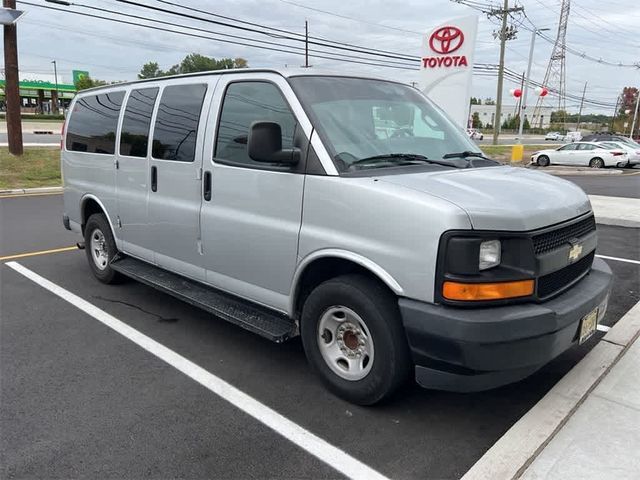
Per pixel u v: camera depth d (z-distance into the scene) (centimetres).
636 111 7494
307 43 3061
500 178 346
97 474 278
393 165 347
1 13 1556
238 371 394
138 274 501
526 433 297
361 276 327
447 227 276
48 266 679
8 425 322
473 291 277
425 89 1384
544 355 286
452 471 279
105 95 561
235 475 277
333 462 287
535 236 293
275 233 358
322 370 354
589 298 321
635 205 1127
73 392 362
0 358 414
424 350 289
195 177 419
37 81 7812
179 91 450
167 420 328
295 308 366
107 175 540
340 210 320
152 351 429
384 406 342
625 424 308
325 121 347
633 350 404
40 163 1697
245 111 385
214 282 422
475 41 1295
